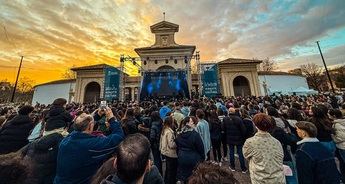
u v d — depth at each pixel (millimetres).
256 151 3082
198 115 6129
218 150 7105
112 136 2598
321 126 4270
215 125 7059
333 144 4199
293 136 4496
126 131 4809
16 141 3879
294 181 3697
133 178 1529
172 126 5309
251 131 6348
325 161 2725
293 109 5262
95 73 36062
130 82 39250
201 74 25031
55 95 39438
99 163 2350
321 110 4398
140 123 6188
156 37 38594
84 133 2457
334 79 50438
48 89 40531
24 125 4082
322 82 54219
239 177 5973
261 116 3258
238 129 6379
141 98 26516
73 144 2311
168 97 26375
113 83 23719
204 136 5875
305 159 2814
